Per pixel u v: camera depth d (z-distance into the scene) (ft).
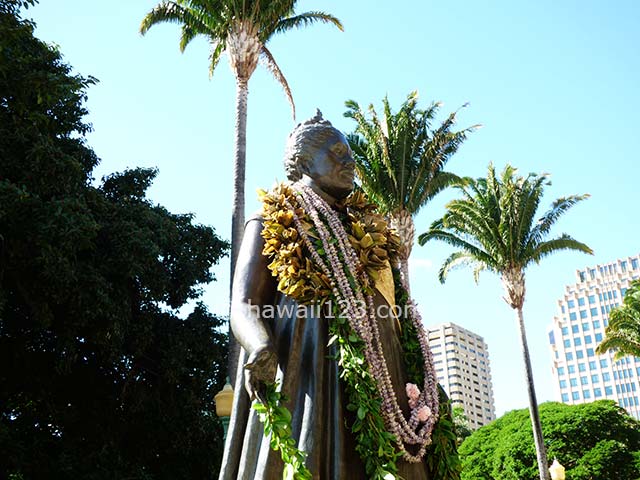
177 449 56.54
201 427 56.90
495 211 81.05
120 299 51.47
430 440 8.05
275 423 7.09
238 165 56.85
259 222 8.77
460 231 81.66
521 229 79.36
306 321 8.04
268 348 7.39
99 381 56.49
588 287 382.63
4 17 33.68
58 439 52.95
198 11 60.39
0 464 46.16
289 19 61.41
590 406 99.76
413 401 8.25
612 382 360.69
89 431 54.75
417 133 67.72
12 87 34.53
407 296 9.11
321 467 7.37
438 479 8.09
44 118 35.40
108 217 54.85
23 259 45.50
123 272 51.42
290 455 6.98
